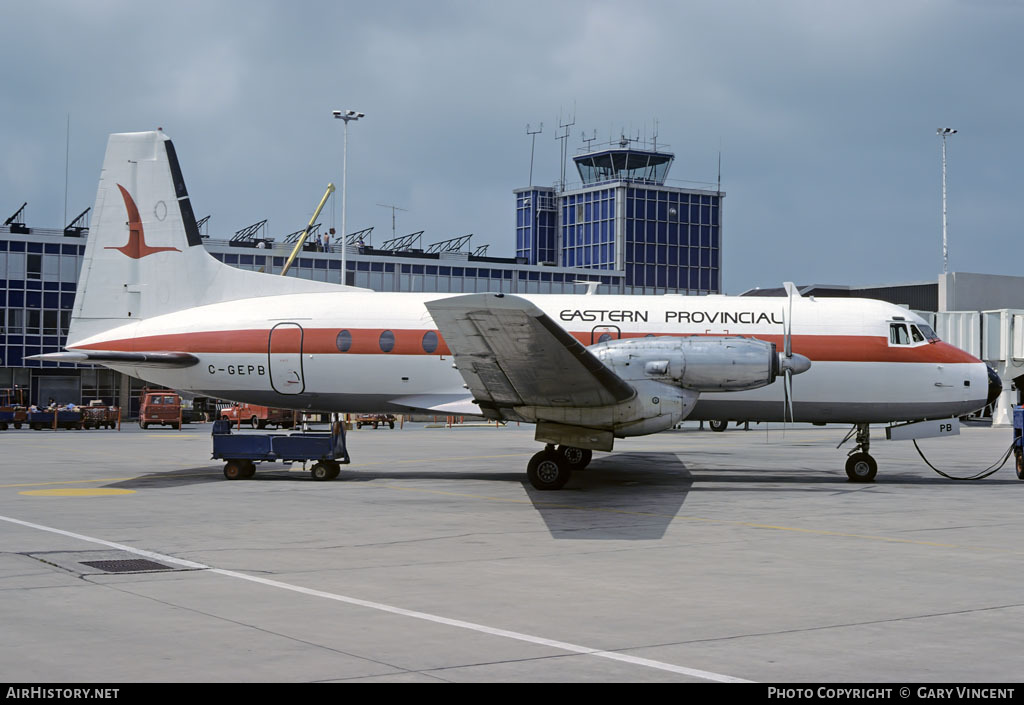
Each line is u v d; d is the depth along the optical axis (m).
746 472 23.03
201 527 13.79
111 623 8.07
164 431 47.25
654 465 24.92
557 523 14.43
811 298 22.09
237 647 7.38
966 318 46.75
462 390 21.08
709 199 92.81
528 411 18.59
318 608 8.70
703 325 21.34
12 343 60.06
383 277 70.56
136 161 22.64
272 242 68.38
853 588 9.76
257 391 21.80
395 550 11.95
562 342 15.45
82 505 16.28
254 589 9.52
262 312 21.92
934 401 21.39
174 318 22.25
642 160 91.44
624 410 18.33
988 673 6.84
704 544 12.56
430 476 21.91
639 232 89.69
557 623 8.23
